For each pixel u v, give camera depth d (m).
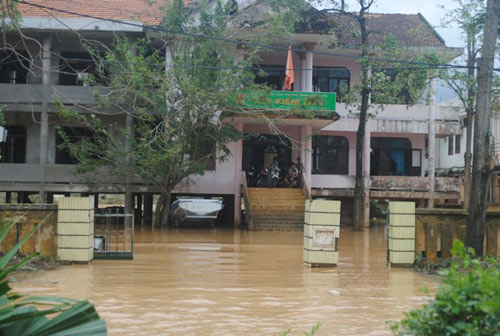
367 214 26.42
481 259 10.84
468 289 3.69
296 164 26.34
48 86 23.86
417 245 11.51
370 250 15.95
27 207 10.73
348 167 29.77
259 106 22.19
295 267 11.55
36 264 10.36
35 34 23.98
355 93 27.61
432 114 27.02
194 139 22.81
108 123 25.53
